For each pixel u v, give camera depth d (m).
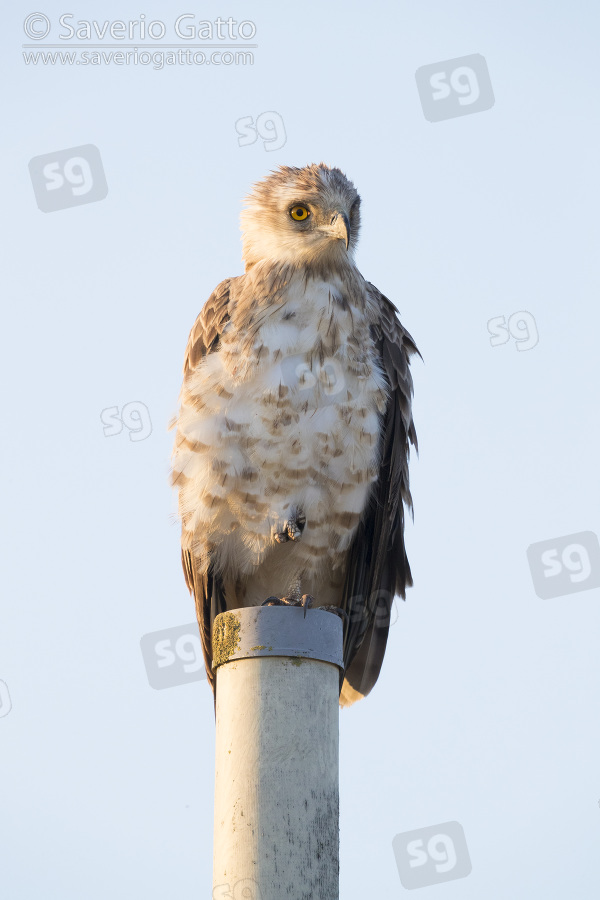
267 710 8.20
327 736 8.29
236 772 8.09
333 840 8.01
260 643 8.37
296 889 7.70
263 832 7.84
